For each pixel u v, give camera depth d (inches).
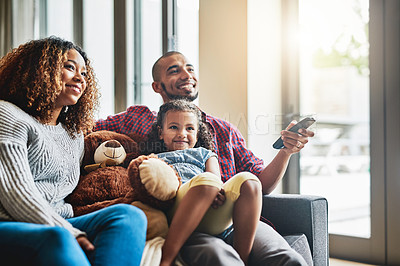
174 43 98.0
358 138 90.7
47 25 133.5
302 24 89.0
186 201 45.2
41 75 48.9
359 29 86.4
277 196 58.3
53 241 32.3
